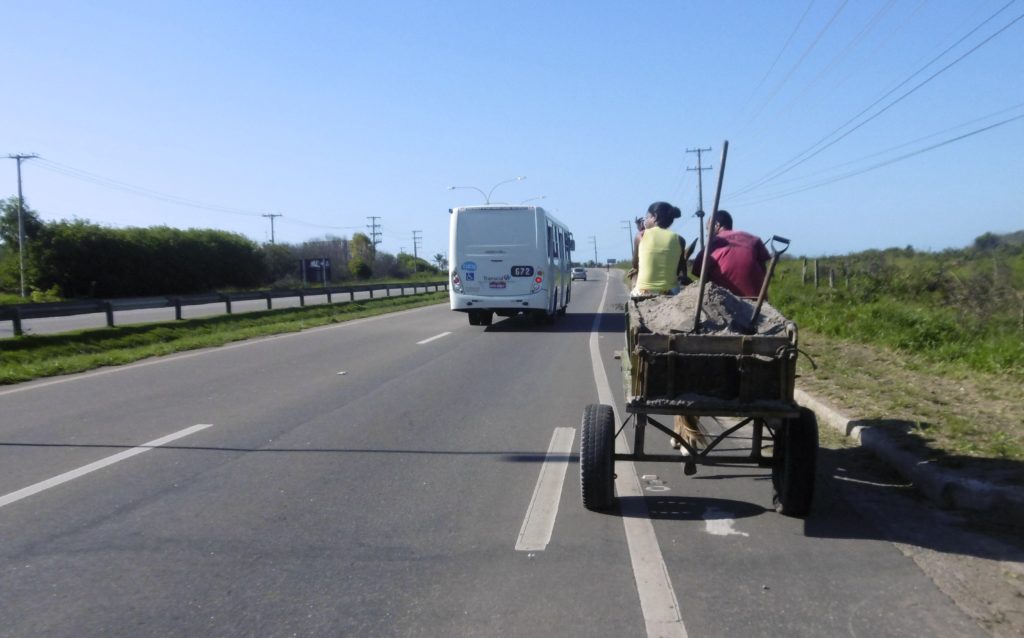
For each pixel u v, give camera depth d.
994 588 4.61
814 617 4.25
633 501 6.28
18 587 4.70
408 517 5.89
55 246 52.16
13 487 6.70
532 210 21.84
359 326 23.70
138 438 8.49
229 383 12.28
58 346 18.62
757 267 7.14
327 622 4.25
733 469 7.26
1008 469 6.31
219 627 4.20
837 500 6.25
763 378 5.39
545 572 4.87
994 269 20.88
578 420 9.40
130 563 5.05
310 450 7.93
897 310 16.94
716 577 4.78
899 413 8.45
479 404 10.43
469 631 4.13
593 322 25.06
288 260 76.31
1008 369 10.88
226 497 6.40
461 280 22.03
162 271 57.75
